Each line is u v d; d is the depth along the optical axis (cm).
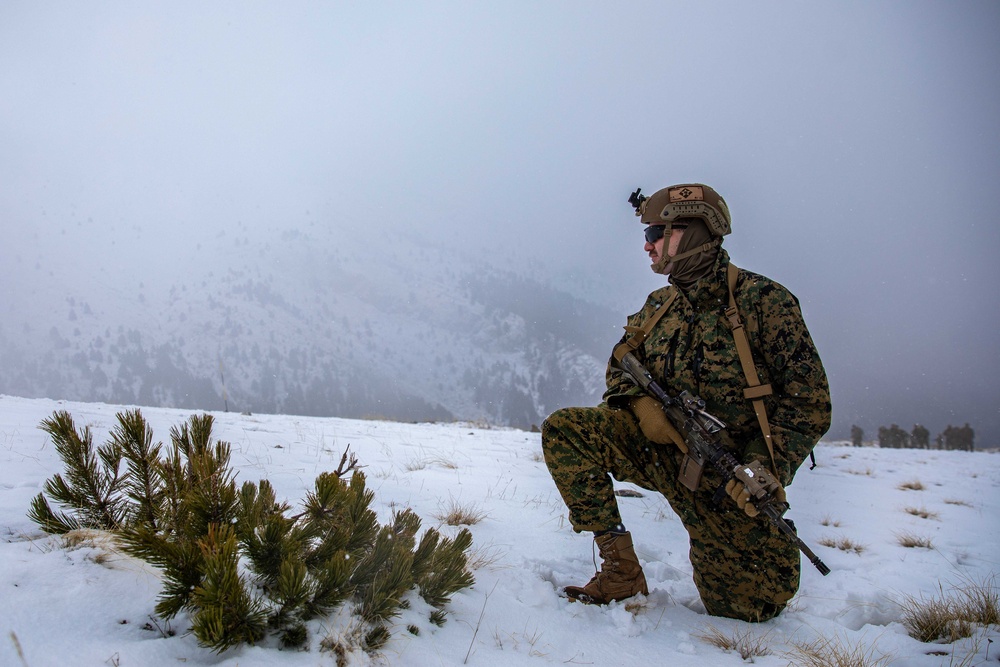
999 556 489
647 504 566
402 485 523
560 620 272
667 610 302
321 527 224
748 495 264
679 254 290
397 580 219
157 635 186
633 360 304
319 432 912
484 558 331
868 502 738
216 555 181
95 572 212
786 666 248
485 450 885
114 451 247
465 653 221
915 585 388
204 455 213
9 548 227
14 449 455
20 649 157
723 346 286
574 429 302
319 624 202
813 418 277
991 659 263
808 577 400
